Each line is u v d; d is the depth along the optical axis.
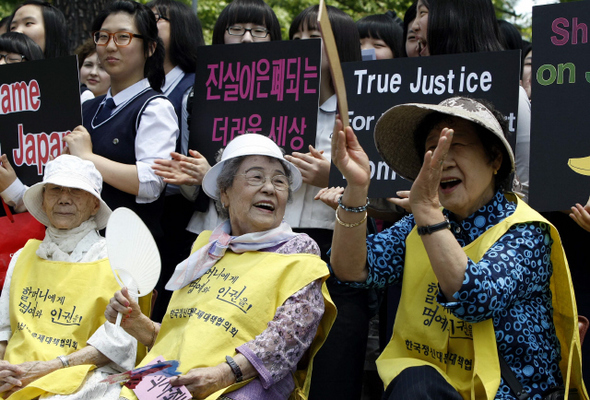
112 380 3.04
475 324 2.87
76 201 3.76
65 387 3.26
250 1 4.70
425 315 3.08
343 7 11.32
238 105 4.12
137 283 3.39
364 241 3.14
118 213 3.36
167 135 4.25
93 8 7.00
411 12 5.00
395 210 4.07
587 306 3.83
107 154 4.21
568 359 2.84
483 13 4.04
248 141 3.40
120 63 4.34
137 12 4.39
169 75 4.83
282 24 10.91
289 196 3.49
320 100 4.18
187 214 4.48
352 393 3.69
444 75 3.78
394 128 3.19
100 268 3.69
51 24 5.74
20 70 4.44
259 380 3.06
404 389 2.88
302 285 3.14
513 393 2.82
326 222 3.97
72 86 4.34
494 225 2.99
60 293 3.64
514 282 2.82
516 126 3.64
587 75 3.55
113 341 3.46
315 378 3.67
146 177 4.10
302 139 3.98
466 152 2.94
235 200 3.36
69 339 3.53
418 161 3.30
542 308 2.97
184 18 4.89
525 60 5.24
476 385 2.85
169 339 3.24
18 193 4.43
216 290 3.22
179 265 3.36
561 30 3.60
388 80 3.87
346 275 3.22
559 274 2.95
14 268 3.82
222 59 4.19
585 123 3.52
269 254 3.25
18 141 4.45
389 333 3.91
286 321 3.07
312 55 4.03
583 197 3.48
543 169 3.54
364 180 3.01
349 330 3.69
